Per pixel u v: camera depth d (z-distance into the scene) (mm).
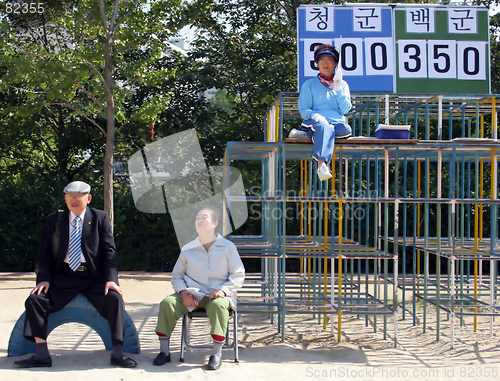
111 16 8703
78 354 4383
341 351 4664
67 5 9352
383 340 5156
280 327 5512
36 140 12359
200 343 5020
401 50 6285
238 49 12492
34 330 3973
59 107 11766
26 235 10844
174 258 11195
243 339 5125
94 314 4273
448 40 6312
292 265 11180
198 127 12094
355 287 7180
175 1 8812
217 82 12188
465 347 4852
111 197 8680
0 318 5910
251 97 12750
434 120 11148
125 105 12156
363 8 6316
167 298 4234
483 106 6305
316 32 6309
